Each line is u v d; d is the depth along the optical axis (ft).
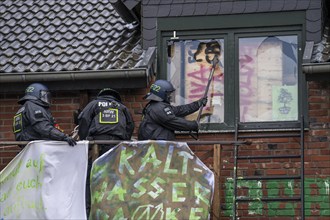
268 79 84.89
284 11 84.89
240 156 83.25
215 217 78.59
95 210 77.00
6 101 87.10
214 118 84.89
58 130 78.02
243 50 85.61
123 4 87.40
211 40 86.07
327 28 86.53
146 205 76.54
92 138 78.69
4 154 86.53
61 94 86.33
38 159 77.77
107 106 78.89
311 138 82.84
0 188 78.38
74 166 77.77
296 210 82.38
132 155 77.51
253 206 82.94
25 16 93.50
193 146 84.28
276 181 82.94
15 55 88.12
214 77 85.61
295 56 84.74
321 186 82.23
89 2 94.22
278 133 83.66
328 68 80.23
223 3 85.81
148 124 78.74
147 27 86.63
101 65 84.69
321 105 83.05
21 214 77.71
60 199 77.36
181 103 85.76
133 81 84.33
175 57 86.38
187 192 76.74
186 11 86.22
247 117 84.69
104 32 89.92
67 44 88.79
